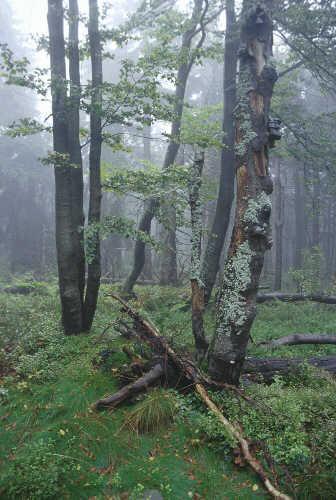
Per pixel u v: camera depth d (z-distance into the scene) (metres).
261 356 7.05
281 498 3.89
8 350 6.94
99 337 7.09
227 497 4.00
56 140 7.38
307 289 13.30
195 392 5.47
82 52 8.39
